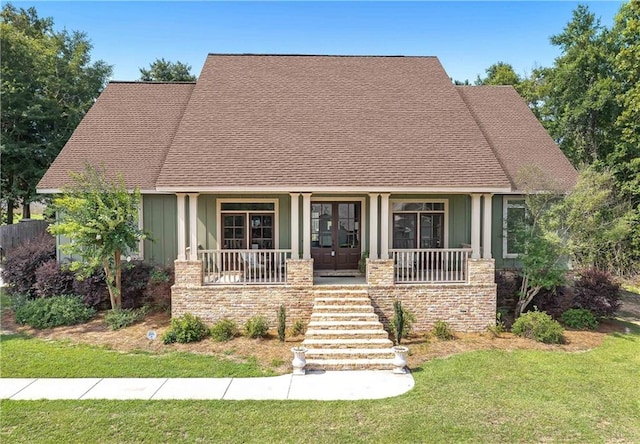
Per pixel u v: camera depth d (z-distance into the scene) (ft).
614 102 80.74
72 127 95.45
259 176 43.39
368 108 52.47
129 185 48.75
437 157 46.50
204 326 40.75
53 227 41.65
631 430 23.80
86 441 22.33
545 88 96.73
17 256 50.83
